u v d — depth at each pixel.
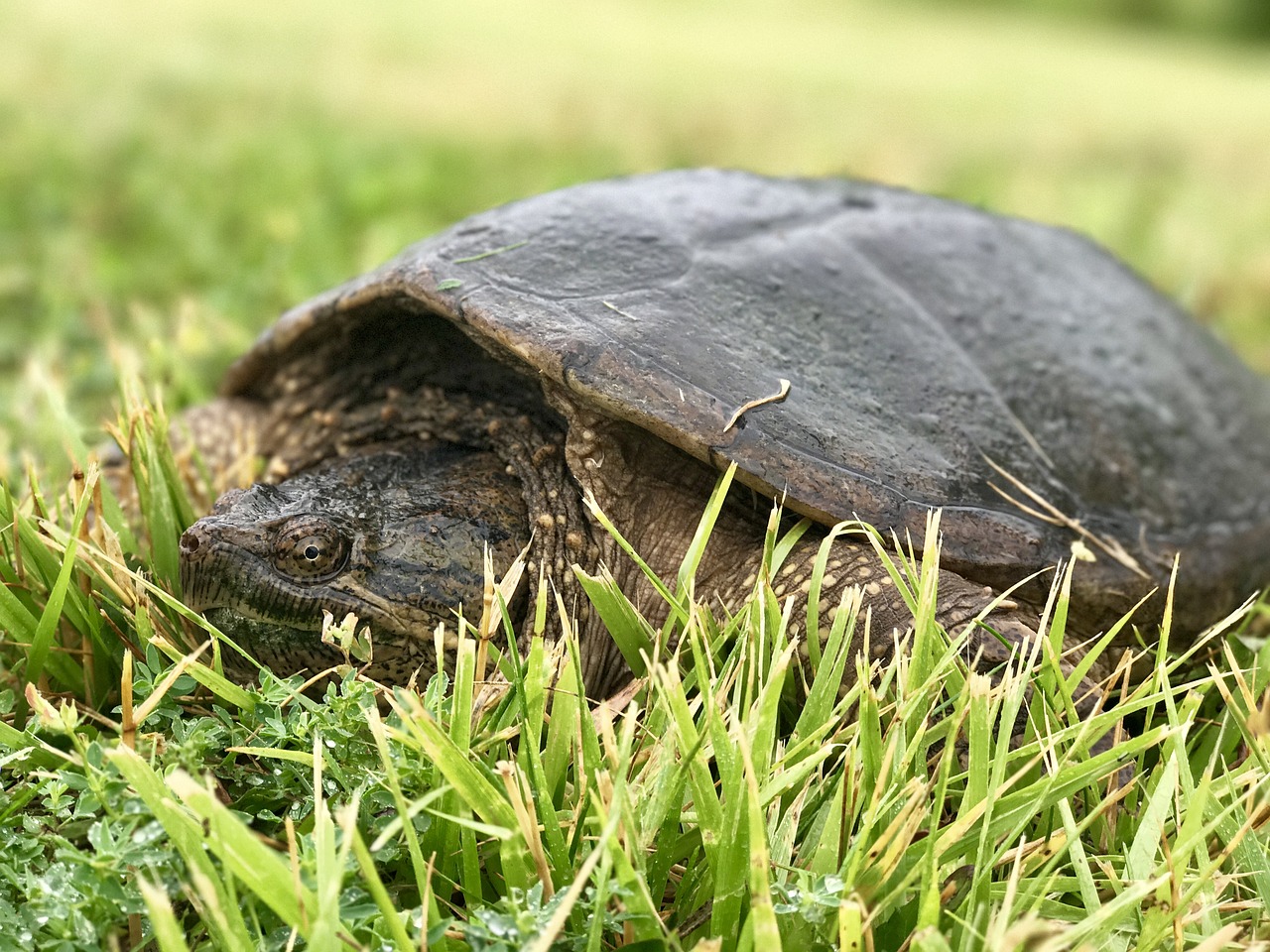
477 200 1.20
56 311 0.79
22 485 0.56
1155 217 1.25
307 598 0.46
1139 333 0.59
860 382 0.50
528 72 2.18
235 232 1.03
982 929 0.40
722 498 0.46
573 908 0.39
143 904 0.38
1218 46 4.50
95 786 0.39
